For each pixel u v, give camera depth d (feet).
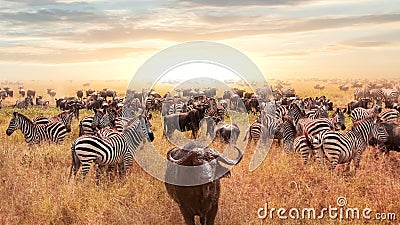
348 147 37.70
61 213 28.99
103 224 27.63
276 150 46.21
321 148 38.65
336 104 118.73
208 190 23.88
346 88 168.55
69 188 31.42
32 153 42.14
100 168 36.11
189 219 25.44
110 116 53.93
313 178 36.01
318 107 74.95
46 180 33.88
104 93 135.74
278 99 97.35
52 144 46.78
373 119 40.47
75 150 34.12
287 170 37.37
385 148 44.45
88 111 100.17
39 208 29.22
